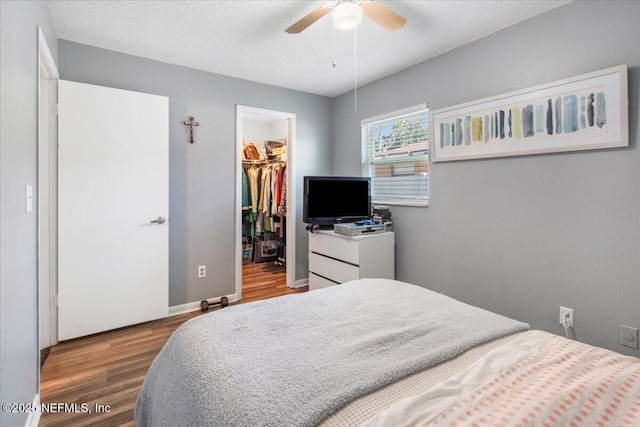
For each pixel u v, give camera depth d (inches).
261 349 41.5
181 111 117.9
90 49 101.5
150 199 107.9
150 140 107.3
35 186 62.7
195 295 123.7
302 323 49.8
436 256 110.6
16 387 51.5
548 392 29.7
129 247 104.6
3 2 46.4
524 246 87.4
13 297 49.9
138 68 109.3
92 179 97.8
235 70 122.1
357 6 66.9
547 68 81.9
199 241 123.7
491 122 93.0
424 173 117.4
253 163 200.8
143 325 108.2
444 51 105.6
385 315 52.9
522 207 87.6
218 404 31.8
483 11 82.0
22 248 54.4
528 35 85.5
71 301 95.7
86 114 96.4
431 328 47.4
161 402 40.8
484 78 95.3
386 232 120.1
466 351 41.9
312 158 152.9
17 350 51.8
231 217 130.7
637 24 67.9
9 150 48.3
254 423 28.7
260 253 201.2
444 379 35.7
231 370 36.6
